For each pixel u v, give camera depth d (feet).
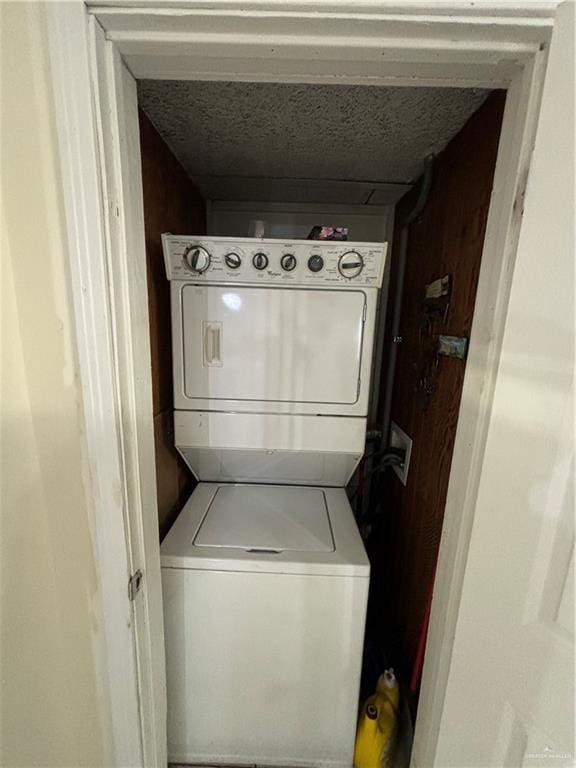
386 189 6.09
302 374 4.43
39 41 2.11
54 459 2.62
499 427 2.35
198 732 4.41
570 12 1.85
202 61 2.34
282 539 4.28
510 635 2.51
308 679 4.17
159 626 3.47
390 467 6.45
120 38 2.18
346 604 3.96
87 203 2.31
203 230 6.72
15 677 2.49
